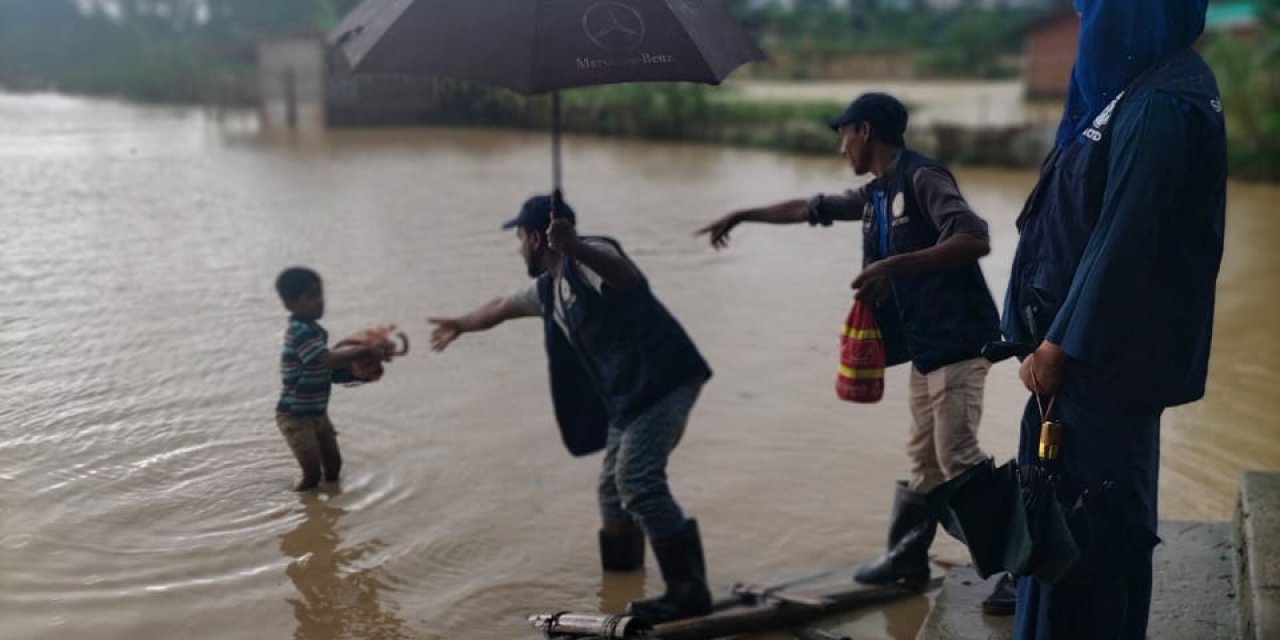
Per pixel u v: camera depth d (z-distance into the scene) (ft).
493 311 17.21
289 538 17.88
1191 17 10.35
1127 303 10.07
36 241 40.81
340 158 77.41
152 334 28.58
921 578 16.69
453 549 17.74
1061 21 137.18
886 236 15.55
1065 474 10.75
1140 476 10.78
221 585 16.33
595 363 15.79
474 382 25.75
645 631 14.47
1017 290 11.57
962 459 15.42
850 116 15.47
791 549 18.11
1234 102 76.74
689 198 58.59
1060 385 10.66
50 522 17.92
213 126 107.04
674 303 33.86
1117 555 10.80
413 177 66.03
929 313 15.28
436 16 13.85
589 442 17.04
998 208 58.03
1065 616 11.00
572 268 15.58
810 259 40.93
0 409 22.79
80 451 20.83
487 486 20.13
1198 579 14.29
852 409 24.54
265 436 21.91
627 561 17.15
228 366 26.07
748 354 28.58
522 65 13.43
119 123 108.68
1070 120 11.11
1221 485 20.62
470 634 15.28
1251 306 35.27
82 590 15.93
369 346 19.49
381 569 17.02
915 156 15.24
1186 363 10.61
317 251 40.52
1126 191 10.03
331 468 20.03
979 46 203.21
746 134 94.73
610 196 59.11
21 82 181.16
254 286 34.24
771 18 229.86
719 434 23.00
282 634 15.11
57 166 66.39
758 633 15.33
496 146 89.71
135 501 18.90
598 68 13.50
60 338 28.02
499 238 43.91
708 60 13.78
